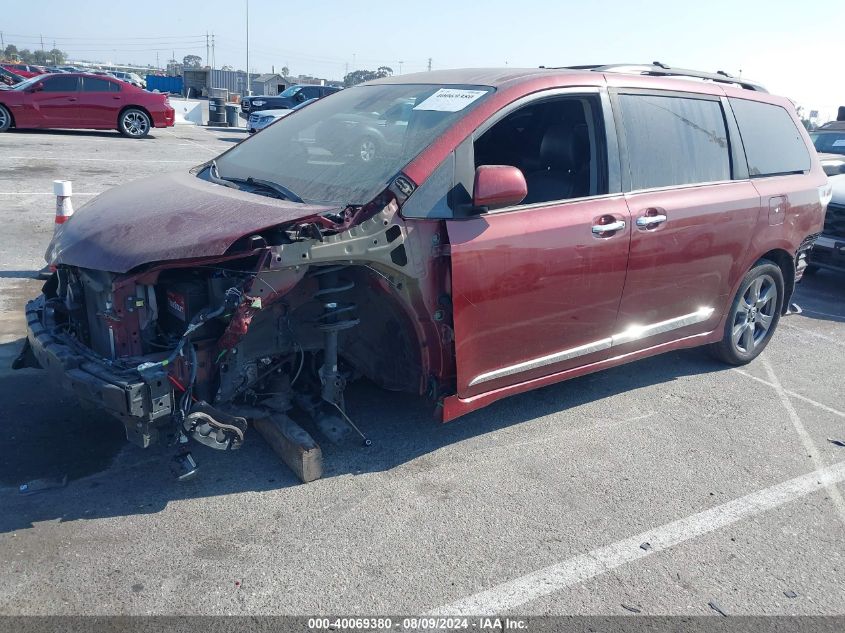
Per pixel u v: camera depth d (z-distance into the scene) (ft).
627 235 13.51
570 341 13.43
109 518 10.62
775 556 10.53
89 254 10.72
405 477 12.17
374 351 12.88
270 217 10.25
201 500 11.20
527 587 9.59
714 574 10.06
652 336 14.96
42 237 26.91
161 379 9.89
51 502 10.93
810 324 22.99
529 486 12.10
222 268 10.23
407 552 10.19
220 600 9.06
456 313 11.53
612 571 10.02
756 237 16.47
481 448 13.34
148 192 12.70
